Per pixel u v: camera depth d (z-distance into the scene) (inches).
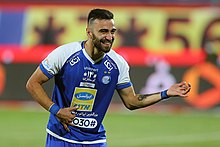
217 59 2235.5
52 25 2343.8
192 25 2277.3
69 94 840.9
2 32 2363.4
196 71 2241.6
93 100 850.1
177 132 1807.3
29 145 1566.2
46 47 2331.4
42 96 820.0
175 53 2263.8
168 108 2245.3
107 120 2025.1
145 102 858.1
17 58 2335.1
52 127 855.7
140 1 2321.6
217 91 2222.0
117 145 1579.7
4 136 1702.8
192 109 2229.3
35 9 2369.6
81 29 2329.0
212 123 1991.9
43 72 824.3
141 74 2260.1
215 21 2267.5
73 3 2354.8
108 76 845.2
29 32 2351.1
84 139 856.9
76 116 848.9
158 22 2295.8
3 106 2311.8
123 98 872.9
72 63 828.0
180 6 2303.2
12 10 2380.7
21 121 1994.3
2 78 2331.4
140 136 1726.1
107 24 801.6
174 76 2249.0
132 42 2287.2
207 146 1587.1
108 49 809.5
